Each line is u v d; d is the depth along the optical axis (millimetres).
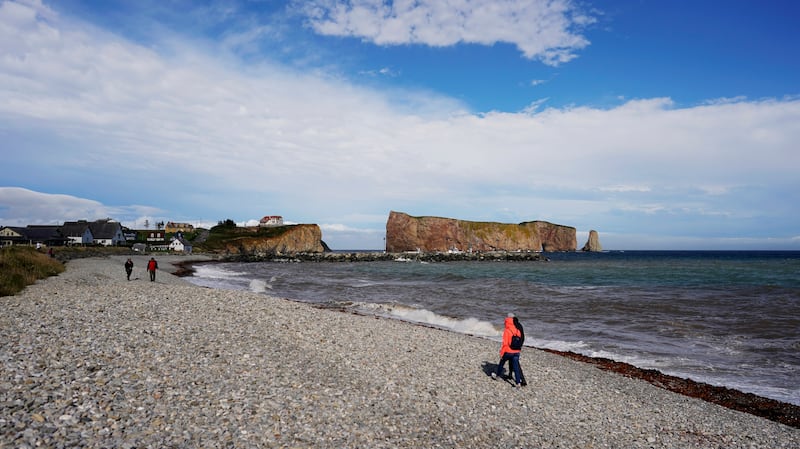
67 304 15781
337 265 97438
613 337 21984
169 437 6852
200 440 6926
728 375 16219
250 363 11125
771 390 14695
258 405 8594
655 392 13695
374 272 71312
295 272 70062
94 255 76062
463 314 28453
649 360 18047
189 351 11328
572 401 11867
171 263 78750
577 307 30766
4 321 12016
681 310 29141
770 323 24594
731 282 49500
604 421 10586
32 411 6848
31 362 8844
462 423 9375
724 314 27516
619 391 13344
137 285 25125
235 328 14625
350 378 11227
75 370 8812
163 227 177375
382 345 15516
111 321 13461
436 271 75062
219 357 11211
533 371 14617
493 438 8844
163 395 8367
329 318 19422
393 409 9578
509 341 12883
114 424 6953
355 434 8055
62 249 71375
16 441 5957
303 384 10242
